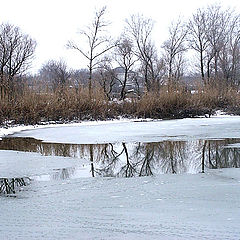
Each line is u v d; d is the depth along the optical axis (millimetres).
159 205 7648
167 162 12969
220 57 52812
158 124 26484
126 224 6469
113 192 8922
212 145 16156
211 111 34594
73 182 10109
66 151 15727
